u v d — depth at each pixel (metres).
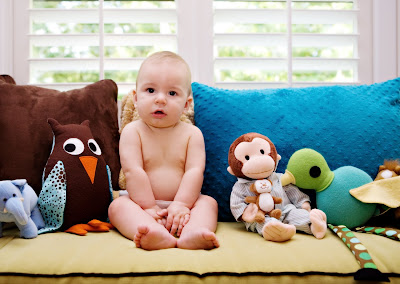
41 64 1.66
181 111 1.24
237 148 1.13
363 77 1.73
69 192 1.10
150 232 0.92
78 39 1.66
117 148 1.37
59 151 1.14
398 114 1.31
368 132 1.27
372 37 1.73
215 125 1.31
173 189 1.21
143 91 1.22
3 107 1.22
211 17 1.69
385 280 0.82
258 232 1.08
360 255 0.86
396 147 1.26
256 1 1.73
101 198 1.16
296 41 1.68
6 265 0.83
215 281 0.81
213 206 1.17
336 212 1.11
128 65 1.67
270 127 1.28
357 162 1.24
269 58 1.66
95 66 1.65
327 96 1.35
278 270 0.83
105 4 1.80
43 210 1.10
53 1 1.76
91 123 1.32
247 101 1.34
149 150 1.24
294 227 0.99
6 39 1.65
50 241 0.97
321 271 0.83
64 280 0.81
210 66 1.69
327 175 1.15
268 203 1.08
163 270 0.82
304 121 1.29
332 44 1.71
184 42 1.70
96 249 0.90
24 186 1.07
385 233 1.01
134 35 1.66
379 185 1.11
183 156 1.25
